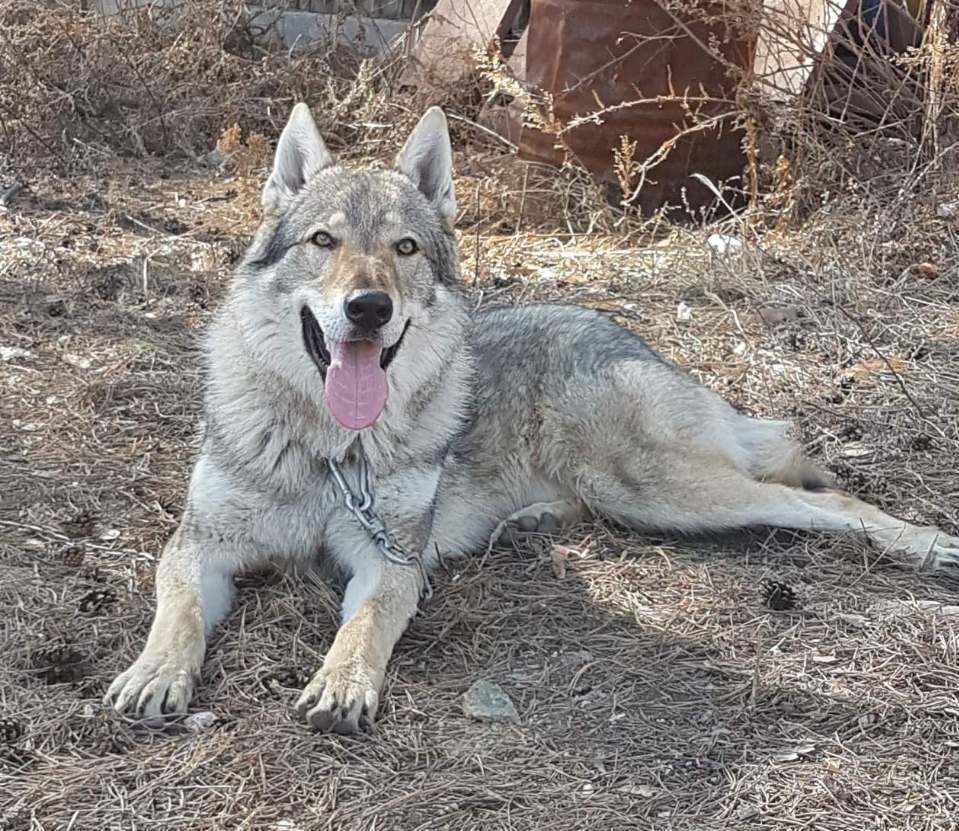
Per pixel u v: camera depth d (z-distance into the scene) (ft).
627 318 11.90
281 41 19.22
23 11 17.74
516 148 15.14
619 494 9.55
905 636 8.51
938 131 13.09
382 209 8.70
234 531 8.70
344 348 8.46
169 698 7.82
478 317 10.16
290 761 7.68
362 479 8.70
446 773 7.67
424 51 17.44
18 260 12.41
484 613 8.73
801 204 13.42
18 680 8.04
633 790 7.61
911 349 11.46
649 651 8.46
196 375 10.84
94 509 9.33
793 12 14.40
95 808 7.40
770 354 11.40
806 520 9.39
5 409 10.25
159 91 17.17
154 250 12.83
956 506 9.72
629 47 13.28
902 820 7.48
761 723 7.99
